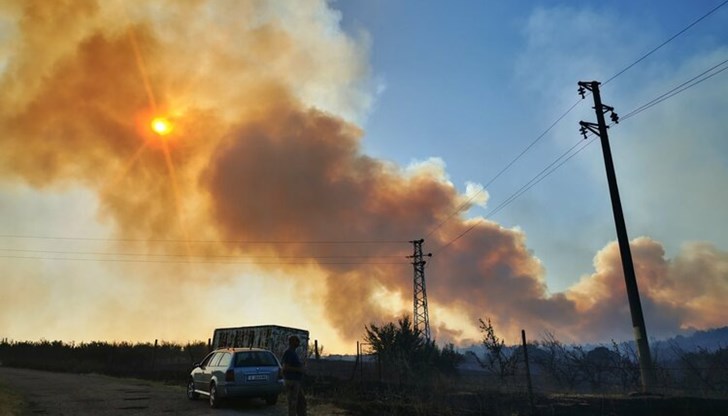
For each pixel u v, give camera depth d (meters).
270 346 27.83
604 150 20.94
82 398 17.56
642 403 11.26
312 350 29.97
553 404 11.70
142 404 15.66
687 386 12.82
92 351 51.41
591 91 21.95
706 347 13.72
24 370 43.16
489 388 14.17
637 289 18.16
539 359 17.08
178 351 46.28
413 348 25.11
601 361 16.09
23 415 13.41
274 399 15.16
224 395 14.16
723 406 10.88
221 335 31.12
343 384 19.00
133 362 43.03
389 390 15.58
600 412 11.22
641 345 16.94
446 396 13.62
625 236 19.19
